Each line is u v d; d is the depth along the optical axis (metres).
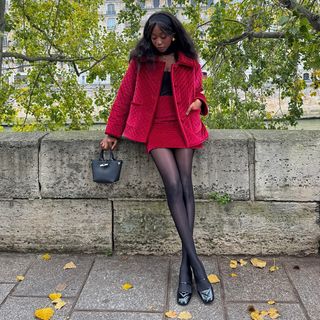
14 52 13.66
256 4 8.48
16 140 3.43
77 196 3.46
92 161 3.18
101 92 14.67
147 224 3.46
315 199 3.33
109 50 14.23
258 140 3.30
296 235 3.40
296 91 10.18
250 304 2.73
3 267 3.30
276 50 8.57
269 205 3.37
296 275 3.11
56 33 14.58
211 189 3.37
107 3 30.67
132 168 3.40
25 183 3.46
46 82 14.03
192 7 10.59
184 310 2.68
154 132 3.03
